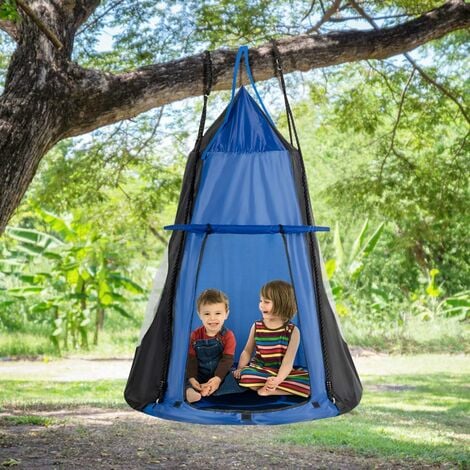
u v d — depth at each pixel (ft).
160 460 19.58
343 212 39.63
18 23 18.15
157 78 18.79
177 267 15.81
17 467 18.58
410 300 51.55
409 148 40.04
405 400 27.63
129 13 27.84
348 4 28.02
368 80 30.91
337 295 45.57
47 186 30.73
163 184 30.17
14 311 48.01
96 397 27.99
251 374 16.49
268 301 16.76
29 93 17.67
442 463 19.42
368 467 19.15
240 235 18.08
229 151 16.61
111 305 44.34
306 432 22.79
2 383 31.32
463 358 40.14
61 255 43.04
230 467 19.13
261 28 27.81
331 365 15.69
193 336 16.99
